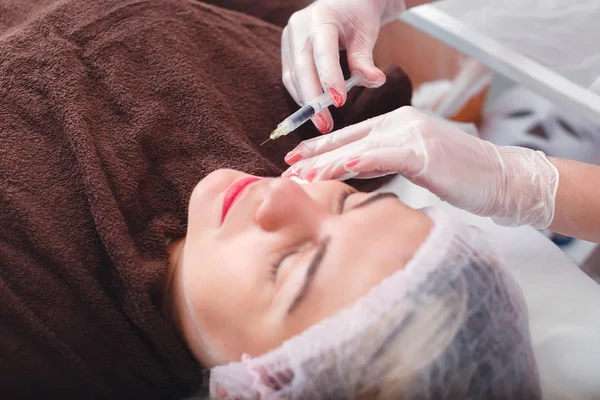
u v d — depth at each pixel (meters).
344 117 1.10
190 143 0.96
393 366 0.67
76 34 0.96
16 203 0.79
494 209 0.94
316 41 1.03
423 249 0.72
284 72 1.12
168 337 0.82
